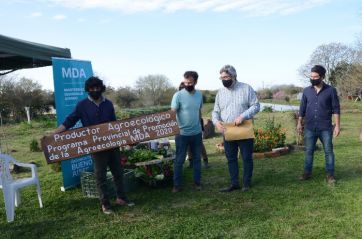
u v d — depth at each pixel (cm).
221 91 606
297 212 495
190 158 784
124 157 674
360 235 416
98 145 521
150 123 543
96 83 515
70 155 514
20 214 545
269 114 2091
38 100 2959
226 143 605
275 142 899
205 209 527
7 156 527
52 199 612
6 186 515
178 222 480
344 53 3862
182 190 624
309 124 631
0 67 817
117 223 489
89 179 611
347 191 571
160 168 647
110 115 537
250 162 598
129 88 3700
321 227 442
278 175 690
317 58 4047
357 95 3269
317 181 635
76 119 526
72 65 677
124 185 616
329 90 611
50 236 459
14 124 2461
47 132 1884
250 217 486
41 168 916
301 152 901
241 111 586
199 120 608
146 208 540
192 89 589
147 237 440
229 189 605
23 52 601
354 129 1405
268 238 420
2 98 2755
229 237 427
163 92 3794
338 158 814
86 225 489
